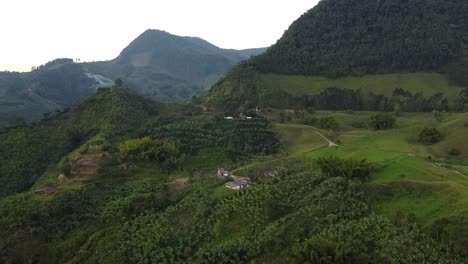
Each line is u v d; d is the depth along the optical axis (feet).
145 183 351.05
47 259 280.10
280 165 354.74
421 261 208.44
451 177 278.87
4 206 313.94
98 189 339.77
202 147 427.33
